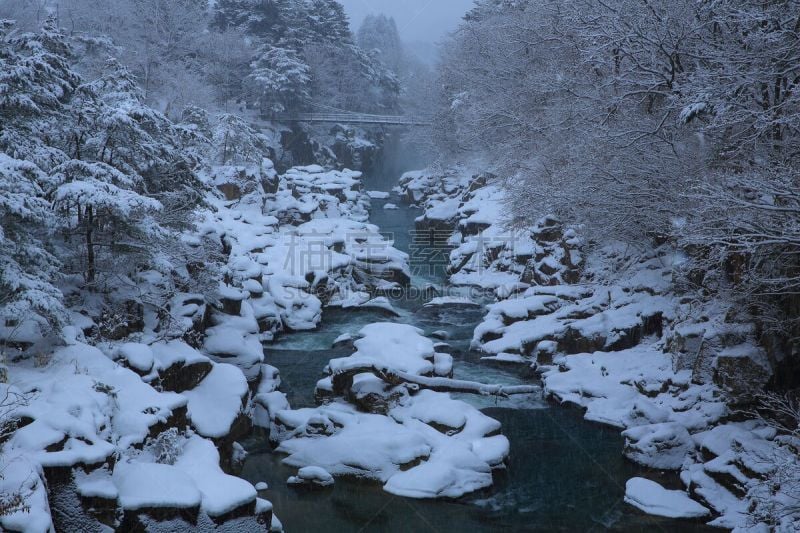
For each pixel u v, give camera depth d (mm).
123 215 13414
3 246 11617
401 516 12141
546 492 12891
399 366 16578
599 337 18406
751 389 13680
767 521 10234
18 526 7262
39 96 13844
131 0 57312
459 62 44781
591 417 15789
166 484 9539
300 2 74562
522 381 18453
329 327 23578
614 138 19109
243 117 58406
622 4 19438
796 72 14570
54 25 15023
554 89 25578
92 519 8680
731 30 16750
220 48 62656
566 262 23016
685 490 12695
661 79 19016
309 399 17094
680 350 15664
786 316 13984
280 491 12938
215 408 13906
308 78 64062
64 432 9125
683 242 13961
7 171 11508
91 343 13164
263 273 24766
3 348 11602
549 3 27391
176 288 17500
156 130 16547
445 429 14656
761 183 11852
